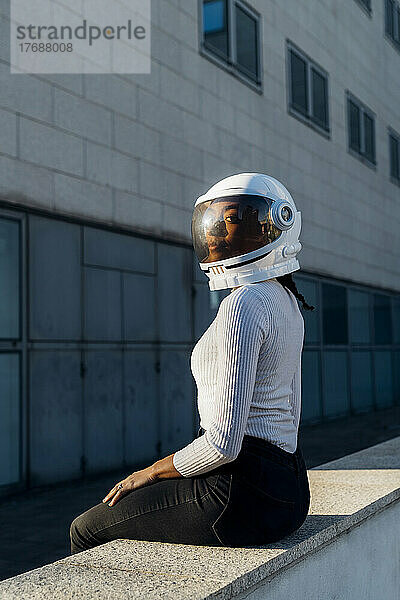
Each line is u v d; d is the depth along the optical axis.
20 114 8.45
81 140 9.31
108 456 9.55
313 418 15.62
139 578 1.91
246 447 2.14
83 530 2.38
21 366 8.36
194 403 11.30
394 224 20.70
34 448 8.45
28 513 7.10
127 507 2.27
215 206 2.33
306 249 15.48
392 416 17.64
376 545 2.84
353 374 17.77
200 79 11.82
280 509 2.17
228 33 12.72
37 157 8.65
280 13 14.70
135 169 10.26
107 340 9.64
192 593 1.79
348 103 17.98
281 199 2.33
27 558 5.45
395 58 21.44
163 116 10.88
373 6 20.03
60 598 1.79
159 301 10.66
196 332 11.39
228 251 2.30
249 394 2.05
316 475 3.44
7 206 8.21
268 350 2.13
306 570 2.27
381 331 19.64
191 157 11.48
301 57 15.55
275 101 14.25
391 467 3.60
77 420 9.09
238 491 2.13
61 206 8.97
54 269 8.86
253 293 2.14
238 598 1.91
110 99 9.84
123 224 9.99
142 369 10.27
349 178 17.77
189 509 2.17
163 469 2.18
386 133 20.47
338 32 17.61
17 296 8.37
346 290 17.55
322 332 16.27
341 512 2.60
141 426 10.17
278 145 14.30
